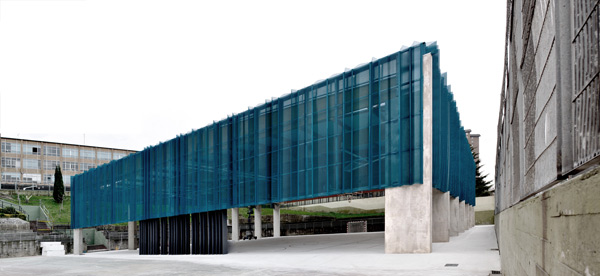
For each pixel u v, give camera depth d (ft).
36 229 200.75
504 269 33.76
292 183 98.48
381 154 83.20
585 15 5.88
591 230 5.40
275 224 181.27
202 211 122.62
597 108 5.35
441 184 95.81
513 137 20.17
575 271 6.23
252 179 108.58
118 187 163.63
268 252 105.40
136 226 206.28
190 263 91.35
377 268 64.28
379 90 84.89
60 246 171.53
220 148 119.34
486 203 215.92
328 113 92.84
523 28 13.38
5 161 288.92
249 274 64.34
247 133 111.55
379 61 85.76
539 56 10.08
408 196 79.20
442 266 61.31
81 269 86.84
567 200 6.72
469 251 77.00
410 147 79.71
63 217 248.11
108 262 106.01
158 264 92.63
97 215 175.73
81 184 190.29
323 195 91.71
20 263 116.06
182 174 131.64
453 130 120.67
